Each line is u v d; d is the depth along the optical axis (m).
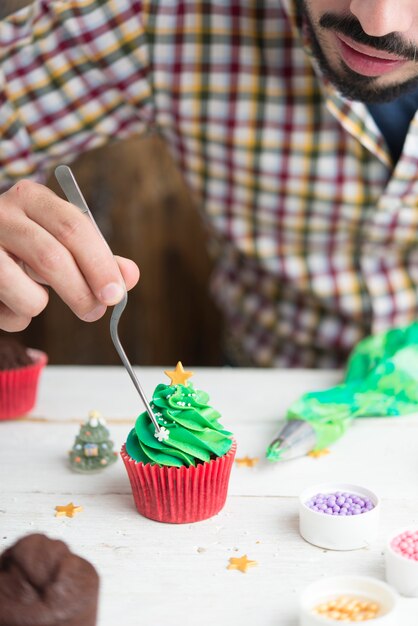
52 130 1.17
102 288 0.79
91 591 0.66
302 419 0.89
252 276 1.26
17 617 0.64
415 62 0.93
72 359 1.68
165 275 1.65
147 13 1.12
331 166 1.15
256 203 1.19
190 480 0.78
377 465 0.86
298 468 0.86
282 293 1.24
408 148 1.07
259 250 1.21
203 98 1.16
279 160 1.16
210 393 1.01
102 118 1.18
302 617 0.67
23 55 1.14
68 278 0.80
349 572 0.74
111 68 1.15
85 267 0.79
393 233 1.16
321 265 1.20
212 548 0.76
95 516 0.80
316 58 1.00
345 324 1.22
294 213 1.18
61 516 0.80
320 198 1.16
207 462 0.78
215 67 1.15
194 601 0.71
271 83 1.14
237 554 0.76
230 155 1.18
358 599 0.69
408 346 0.98
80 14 1.12
